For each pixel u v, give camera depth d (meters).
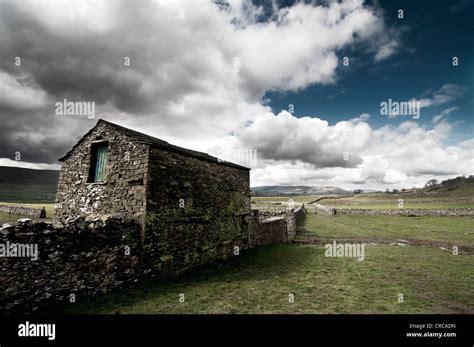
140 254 9.09
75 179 11.48
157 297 8.03
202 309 7.31
